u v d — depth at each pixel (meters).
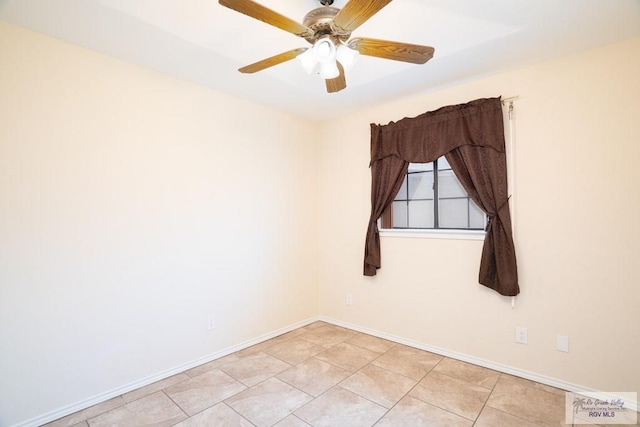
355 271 3.54
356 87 2.84
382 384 2.36
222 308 2.90
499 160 2.52
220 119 2.92
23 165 1.91
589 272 2.21
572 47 2.18
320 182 3.89
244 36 2.20
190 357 2.66
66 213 2.06
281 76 2.67
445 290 2.86
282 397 2.20
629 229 2.08
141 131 2.41
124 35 2.01
